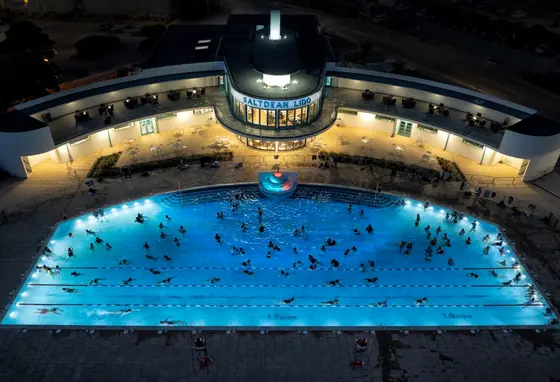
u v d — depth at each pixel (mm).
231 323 45438
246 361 40375
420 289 49250
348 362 40438
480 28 120625
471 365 40281
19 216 56094
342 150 69000
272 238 55094
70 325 42906
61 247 52875
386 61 101062
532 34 116250
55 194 59594
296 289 49094
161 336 42250
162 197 59938
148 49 100750
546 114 81812
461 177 63750
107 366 39719
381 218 57969
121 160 65812
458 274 50875
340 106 71000
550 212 57938
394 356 40969
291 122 64938
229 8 135625
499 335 42781
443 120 67938
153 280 49688
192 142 70125
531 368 40125
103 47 100625
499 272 50969
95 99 68812
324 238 55188
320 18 127688
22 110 63156
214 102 71000
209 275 50438
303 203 60094
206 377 39062
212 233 55594
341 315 46469
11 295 46656
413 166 65250
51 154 64625
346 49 107000
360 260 52438
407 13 134625
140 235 54969
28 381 38438
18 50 80125
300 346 41719
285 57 63438
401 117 68688
